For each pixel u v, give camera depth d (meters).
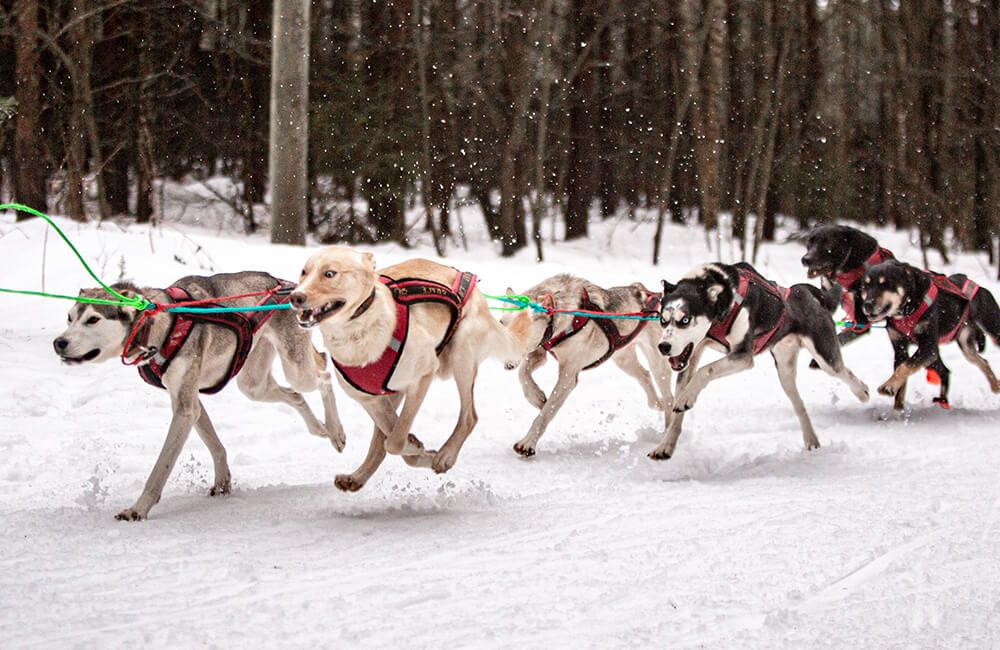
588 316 7.90
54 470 6.88
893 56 27.14
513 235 21.31
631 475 7.09
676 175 26.22
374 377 5.58
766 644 3.78
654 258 20.73
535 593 4.38
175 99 24.17
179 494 6.35
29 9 17.00
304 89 16.02
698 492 6.55
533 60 21.72
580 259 21.03
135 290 5.82
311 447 7.85
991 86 24.69
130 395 9.14
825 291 8.70
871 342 13.11
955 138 25.53
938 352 9.43
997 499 6.15
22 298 11.83
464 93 23.34
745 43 24.84
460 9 23.92
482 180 24.00
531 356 8.19
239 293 6.44
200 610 4.11
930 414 9.38
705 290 7.18
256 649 3.69
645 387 9.02
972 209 25.91
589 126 23.31
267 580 4.54
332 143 21.23
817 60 25.44
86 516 5.69
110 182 23.16
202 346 5.97
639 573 4.68
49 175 20.55
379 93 21.86
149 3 22.42
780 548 5.09
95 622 3.94
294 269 13.54
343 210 23.27
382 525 5.62
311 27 23.30
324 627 3.91
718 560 4.89
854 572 4.70
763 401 9.98
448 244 22.39
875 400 10.06
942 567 4.74
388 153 21.19
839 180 27.91
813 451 7.91
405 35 22.20
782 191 26.20
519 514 5.90
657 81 26.22
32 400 8.77
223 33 23.05
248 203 23.80
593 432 8.62
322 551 5.06
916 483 6.71
